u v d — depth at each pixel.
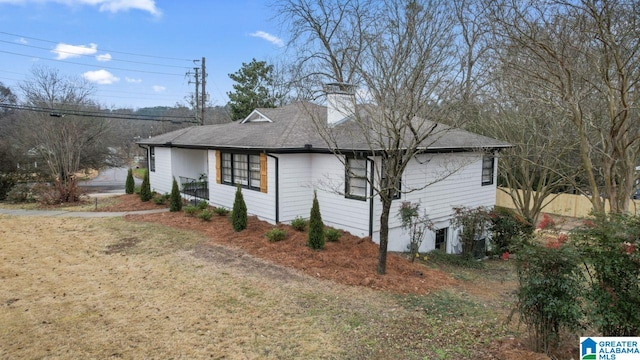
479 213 12.50
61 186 17.95
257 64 33.59
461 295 7.82
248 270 8.59
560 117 13.27
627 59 8.65
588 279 4.92
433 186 12.66
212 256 9.60
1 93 37.69
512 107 15.24
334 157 11.84
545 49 9.22
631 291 4.61
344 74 9.83
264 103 33.06
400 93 7.57
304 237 10.72
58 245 10.75
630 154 10.88
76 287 7.57
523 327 6.14
